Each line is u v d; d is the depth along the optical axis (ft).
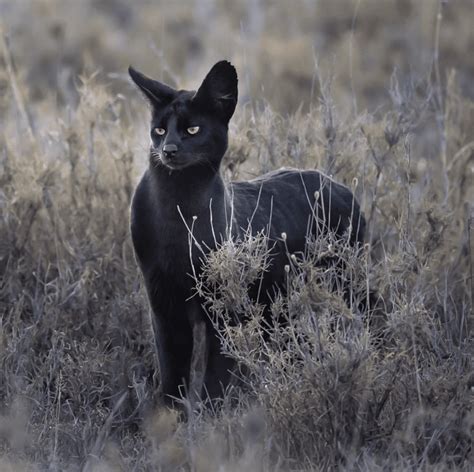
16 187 55.93
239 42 103.65
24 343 47.39
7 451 39.91
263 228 44.98
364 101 98.48
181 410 45.14
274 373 41.09
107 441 41.09
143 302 50.55
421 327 43.09
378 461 38.42
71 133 59.47
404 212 50.85
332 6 122.42
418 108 60.44
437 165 66.49
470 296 50.21
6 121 68.08
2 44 74.74
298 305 40.60
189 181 44.01
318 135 57.57
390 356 42.09
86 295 51.52
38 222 55.93
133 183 57.36
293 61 100.07
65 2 123.54
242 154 53.72
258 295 44.14
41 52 108.37
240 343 41.47
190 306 45.32
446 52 110.63
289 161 55.52
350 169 55.42
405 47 115.24
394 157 55.47
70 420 44.68
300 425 39.50
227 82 45.16
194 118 44.57
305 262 41.55
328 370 39.29
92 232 55.98
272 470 37.58
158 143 45.01
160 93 45.55
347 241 44.01
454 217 56.85
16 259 54.34
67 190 58.59
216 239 44.39
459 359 43.37
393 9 120.67
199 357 49.19
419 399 39.68
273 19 123.13
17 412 41.34
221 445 37.86
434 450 39.32
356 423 39.50
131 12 133.39
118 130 62.49
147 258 45.11
